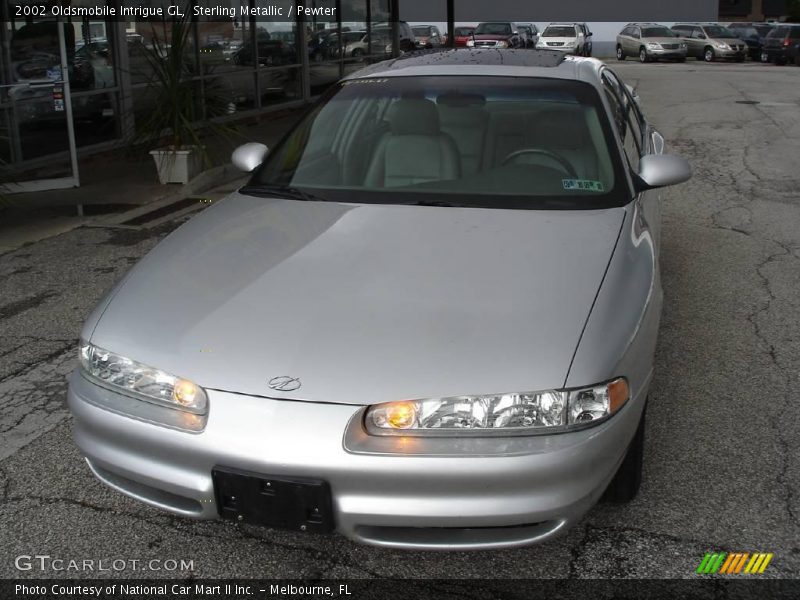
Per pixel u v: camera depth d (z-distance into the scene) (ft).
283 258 9.35
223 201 11.67
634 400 8.15
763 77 68.90
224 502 7.72
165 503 8.15
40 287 17.54
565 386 7.48
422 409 7.42
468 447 7.37
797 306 15.61
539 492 7.38
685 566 8.54
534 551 8.84
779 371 12.91
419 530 7.63
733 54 99.14
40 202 25.40
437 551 7.64
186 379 7.84
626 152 11.93
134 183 27.78
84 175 29.22
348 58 54.44
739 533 9.02
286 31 46.14
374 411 7.45
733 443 10.82
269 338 8.04
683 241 19.95
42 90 26.30
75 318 15.79
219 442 7.54
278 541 9.13
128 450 8.11
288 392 7.55
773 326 14.67
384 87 12.58
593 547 8.87
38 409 12.22
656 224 12.12
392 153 11.55
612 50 123.34
